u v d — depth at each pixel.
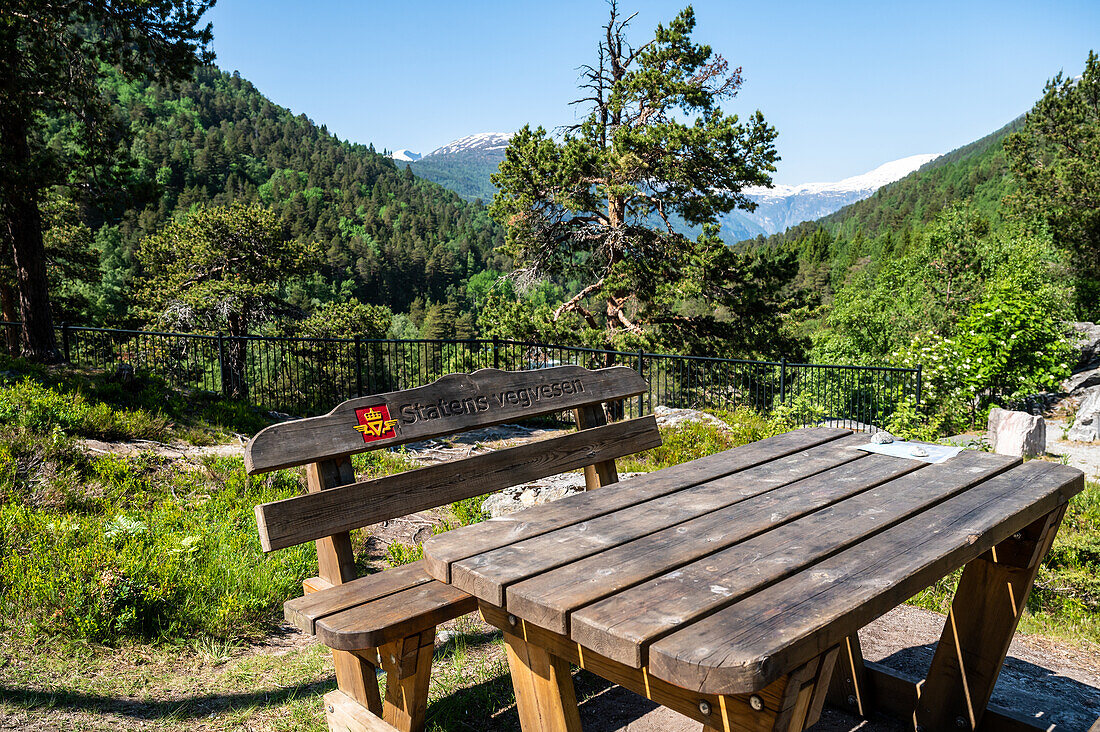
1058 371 10.98
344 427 2.51
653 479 2.44
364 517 2.43
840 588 1.56
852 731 2.45
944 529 1.94
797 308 20.53
